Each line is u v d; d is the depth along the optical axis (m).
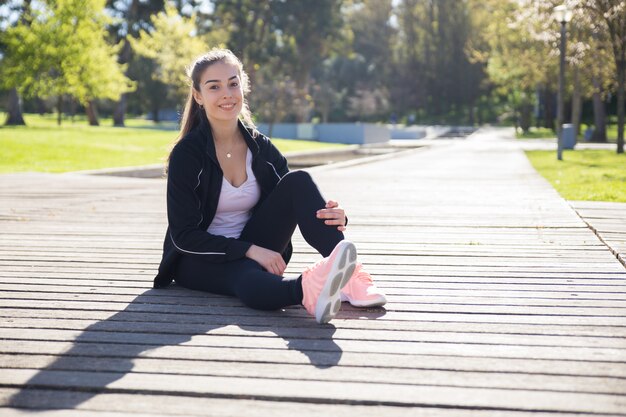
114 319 2.79
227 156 3.17
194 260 3.14
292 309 2.93
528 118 47.78
